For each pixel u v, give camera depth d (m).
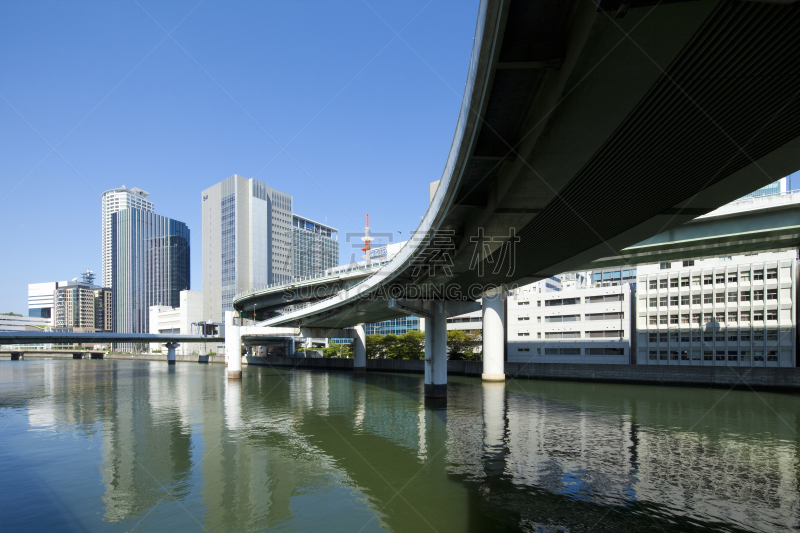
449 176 22.52
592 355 75.88
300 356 123.00
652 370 58.59
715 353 63.66
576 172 18.91
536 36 13.34
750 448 27.06
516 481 21.77
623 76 12.74
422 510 18.64
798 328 58.38
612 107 14.23
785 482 21.33
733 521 17.23
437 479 22.23
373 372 89.94
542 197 21.73
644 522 17.27
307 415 40.03
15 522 18.19
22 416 41.34
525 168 18.67
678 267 68.06
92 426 36.28
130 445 29.83
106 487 22.02
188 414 41.50
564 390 54.44
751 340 61.16
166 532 17.12
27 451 28.64
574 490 20.50
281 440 30.56
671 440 29.00
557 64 13.59
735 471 22.86
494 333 64.06
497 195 22.70
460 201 25.22
